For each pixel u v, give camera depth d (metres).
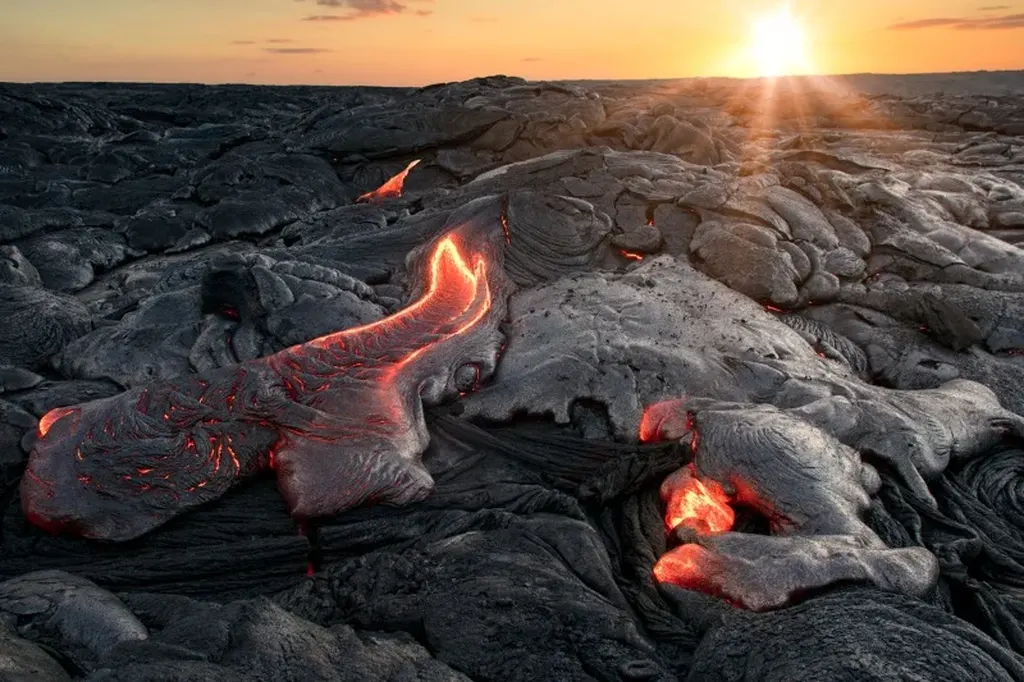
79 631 4.42
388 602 4.75
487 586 4.75
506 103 15.55
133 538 5.66
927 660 3.89
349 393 6.43
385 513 5.86
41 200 14.96
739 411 6.08
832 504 5.25
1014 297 8.43
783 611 4.41
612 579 5.00
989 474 6.30
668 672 4.20
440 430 6.64
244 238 13.02
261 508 5.98
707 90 26.89
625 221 9.44
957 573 4.96
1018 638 4.59
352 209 12.16
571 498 5.80
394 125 15.14
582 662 4.26
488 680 4.19
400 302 8.44
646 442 6.46
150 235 12.63
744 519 5.61
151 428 6.13
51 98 26.55
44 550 5.68
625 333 7.31
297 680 3.82
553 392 6.77
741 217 9.27
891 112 22.06
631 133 14.67
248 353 7.54
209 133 22.95
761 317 7.90
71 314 8.41
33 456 6.02
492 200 9.22
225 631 4.06
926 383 7.44
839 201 9.87
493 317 7.68
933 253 9.12
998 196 11.30
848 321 8.42
